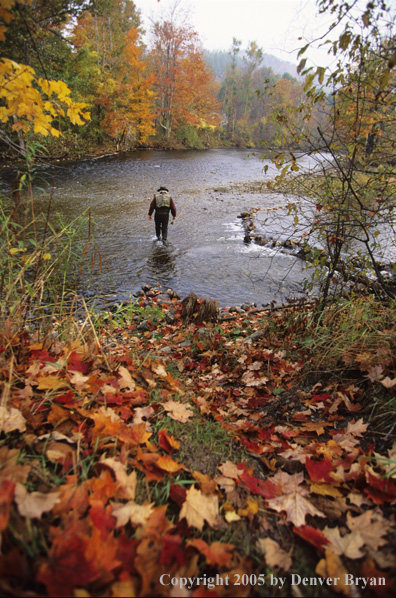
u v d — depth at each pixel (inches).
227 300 242.4
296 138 121.3
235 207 522.0
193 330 170.2
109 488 53.1
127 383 88.4
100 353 104.2
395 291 148.6
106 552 41.4
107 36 1195.9
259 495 62.5
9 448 59.7
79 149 978.7
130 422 78.3
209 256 325.1
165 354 140.6
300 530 53.6
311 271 293.1
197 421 85.0
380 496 59.2
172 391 98.4
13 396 71.3
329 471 65.4
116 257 310.7
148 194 576.4
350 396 92.0
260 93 122.0
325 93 110.0
